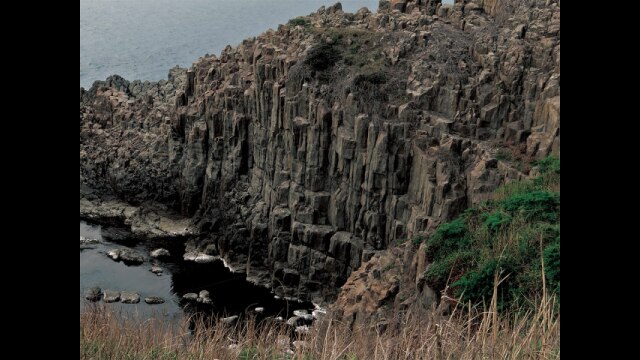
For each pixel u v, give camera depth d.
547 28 29.97
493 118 29.23
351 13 42.12
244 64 43.56
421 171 30.62
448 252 16.45
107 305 8.45
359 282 22.95
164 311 9.05
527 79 28.58
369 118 33.28
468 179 27.88
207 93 44.53
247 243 40.16
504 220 14.74
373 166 32.75
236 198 41.62
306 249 36.00
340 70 35.84
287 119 37.22
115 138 53.00
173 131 47.62
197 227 44.03
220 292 36.72
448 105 31.08
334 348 5.86
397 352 5.76
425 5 38.78
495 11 35.59
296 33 40.25
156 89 57.16
